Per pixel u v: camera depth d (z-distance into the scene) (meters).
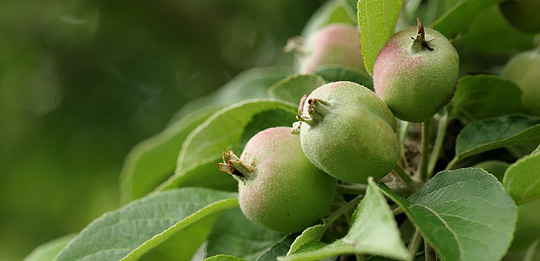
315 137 0.39
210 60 1.03
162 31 1.02
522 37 0.50
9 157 1.05
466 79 0.44
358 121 0.39
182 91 1.01
